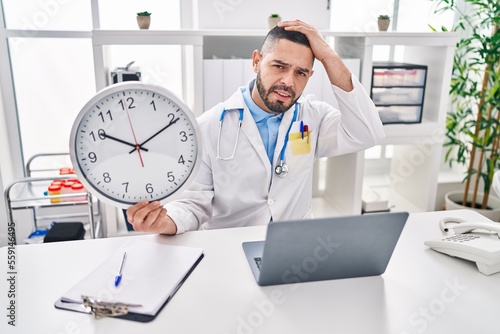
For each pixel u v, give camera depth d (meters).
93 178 1.00
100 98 0.95
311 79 2.18
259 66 1.34
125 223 2.23
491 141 2.43
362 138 1.43
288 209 1.51
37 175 2.55
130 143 0.99
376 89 2.28
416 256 1.07
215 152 1.42
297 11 2.40
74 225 1.96
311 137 1.52
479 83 2.69
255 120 1.46
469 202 2.67
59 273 0.98
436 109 2.38
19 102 2.43
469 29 2.75
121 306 0.85
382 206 2.52
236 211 1.47
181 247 1.08
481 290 0.94
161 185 1.03
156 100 0.98
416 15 2.66
